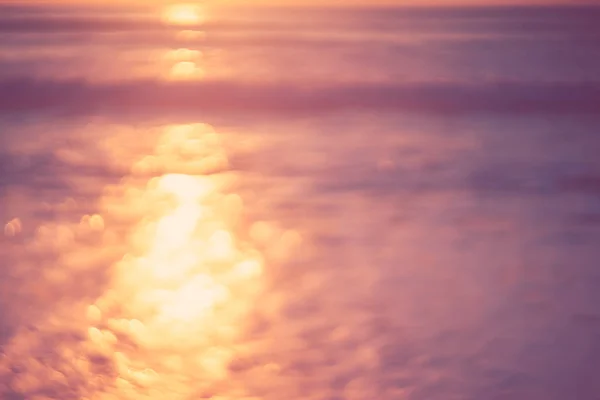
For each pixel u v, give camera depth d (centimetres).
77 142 1914
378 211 1270
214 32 7625
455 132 2017
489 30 6950
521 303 864
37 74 3316
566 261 1006
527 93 2781
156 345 762
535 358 727
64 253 1066
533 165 1616
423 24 8344
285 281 953
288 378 690
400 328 797
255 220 1246
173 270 1003
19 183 1484
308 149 1809
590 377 691
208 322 822
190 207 1337
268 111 2405
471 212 1253
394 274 966
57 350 743
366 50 4922
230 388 672
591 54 4428
